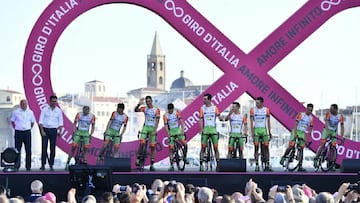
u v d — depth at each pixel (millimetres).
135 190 20234
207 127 32938
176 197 17828
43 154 32469
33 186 22281
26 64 34312
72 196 18984
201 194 17375
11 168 30797
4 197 16469
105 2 34906
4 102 171250
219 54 35250
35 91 34312
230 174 31219
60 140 34125
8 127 167500
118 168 31203
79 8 34750
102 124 189875
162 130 34719
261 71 35438
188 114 35031
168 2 35125
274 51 35531
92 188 27203
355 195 19375
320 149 33312
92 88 191875
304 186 22297
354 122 124812
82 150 33031
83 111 33094
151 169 33031
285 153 33594
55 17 34562
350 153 35438
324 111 120062
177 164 32969
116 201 18891
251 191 20141
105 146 33250
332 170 33156
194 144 99000
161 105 195125
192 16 35156
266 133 33000
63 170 32156
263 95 35438
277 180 31266
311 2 35812
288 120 35562
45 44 34438
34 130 111938
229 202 16656
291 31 35656
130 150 34562
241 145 33344
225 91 35250
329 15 35875
